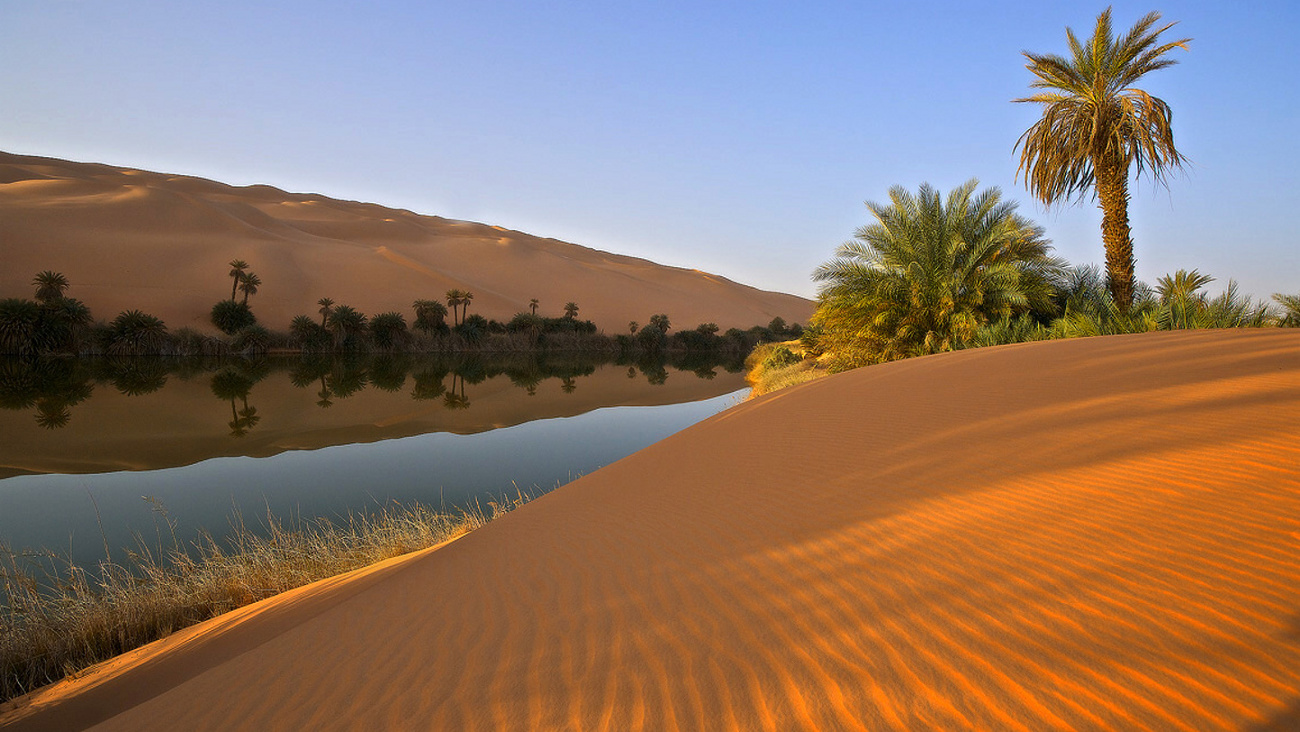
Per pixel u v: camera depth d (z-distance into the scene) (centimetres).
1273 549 190
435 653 225
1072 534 226
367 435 1816
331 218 14162
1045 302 1599
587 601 248
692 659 183
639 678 178
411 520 861
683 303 13662
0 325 4531
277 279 8281
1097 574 193
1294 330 628
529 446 1614
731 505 357
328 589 444
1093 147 1384
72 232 7731
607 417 2225
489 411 2403
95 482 1212
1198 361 504
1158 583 182
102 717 319
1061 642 160
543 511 458
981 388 557
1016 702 140
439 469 1313
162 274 7469
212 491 1125
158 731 214
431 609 275
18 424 1988
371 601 311
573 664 194
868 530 269
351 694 205
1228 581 176
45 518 948
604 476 562
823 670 165
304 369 4594
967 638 169
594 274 13912
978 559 219
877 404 591
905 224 1656
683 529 328
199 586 575
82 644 477
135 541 827
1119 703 134
